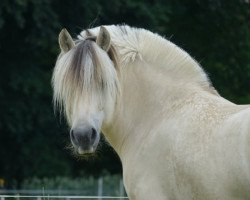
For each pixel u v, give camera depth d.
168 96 9.36
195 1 38.34
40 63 34.62
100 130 8.96
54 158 33.88
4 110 32.06
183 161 8.45
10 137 33.31
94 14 32.12
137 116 9.54
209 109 8.68
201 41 39.31
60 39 9.19
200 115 8.66
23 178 33.69
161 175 8.83
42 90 32.44
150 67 9.69
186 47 38.72
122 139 9.62
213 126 8.33
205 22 39.28
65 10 32.28
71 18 32.50
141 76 9.66
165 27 38.09
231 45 39.31
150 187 8.94
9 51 32.44
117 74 9.08
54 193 28.56
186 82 9.40
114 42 9.82
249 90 39.47
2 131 33.12
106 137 9.90
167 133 8.90
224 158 7.92
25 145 33.09
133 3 32.16
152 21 33.28
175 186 8.63
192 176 8.30
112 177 31.44
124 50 9.75
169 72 9.58
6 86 32.38
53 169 33.66
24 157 33.38
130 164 9.34
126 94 9.66
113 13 32.75
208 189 8.09
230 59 39.28
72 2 32.00
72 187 30.17
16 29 31.72
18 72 32.09
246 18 40.06
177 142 8.64
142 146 9.24
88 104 8.64
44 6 30.77
